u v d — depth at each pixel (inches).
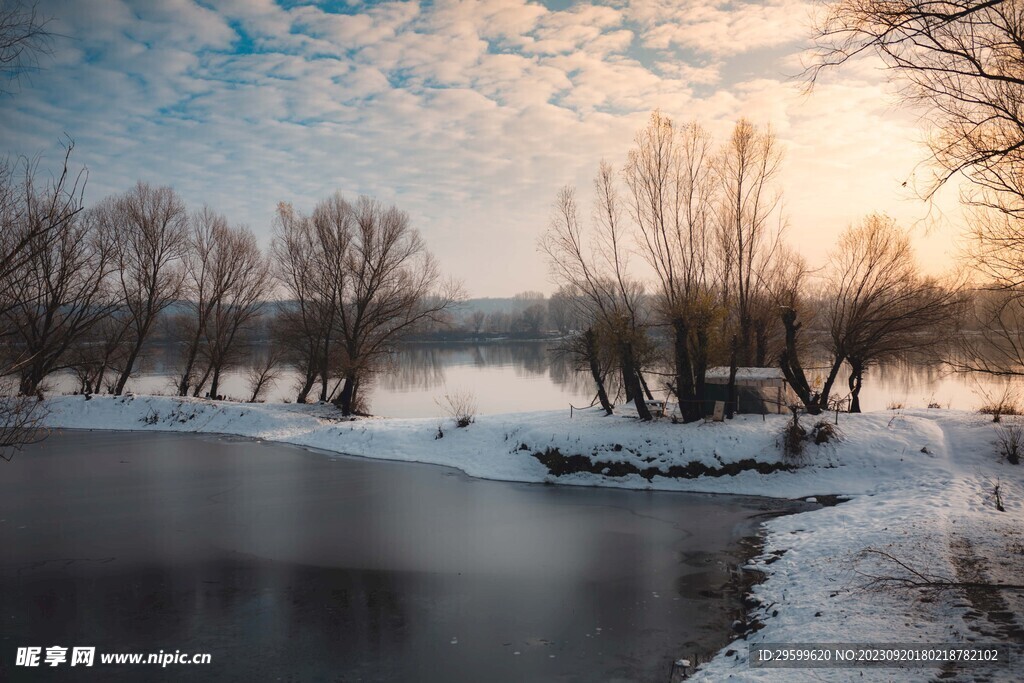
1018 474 849.5
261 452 1298.0
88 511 842.2
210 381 2664.9
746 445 992.9
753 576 576.4
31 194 433.7
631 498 901.2
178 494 938.1
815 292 1630.2
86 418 1647.4
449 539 713.6
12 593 554.6
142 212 1882.4
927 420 1114.1
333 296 1782.7
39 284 480.1
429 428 1314.0
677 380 1141.1
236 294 2012.8
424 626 483.8
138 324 1900.8
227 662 427.5
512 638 461.1
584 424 1165.7
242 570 614.2
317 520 794.8
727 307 1327.5
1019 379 2050.9
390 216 1780.3
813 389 1480.1
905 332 1307.8
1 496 932.6
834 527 674.8
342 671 414.3
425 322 1924.2
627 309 1277.1
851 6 337.1
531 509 846.5
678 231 1227.2
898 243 1299.2
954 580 456.1
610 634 464.8
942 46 339.0
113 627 483.8
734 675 366.6
